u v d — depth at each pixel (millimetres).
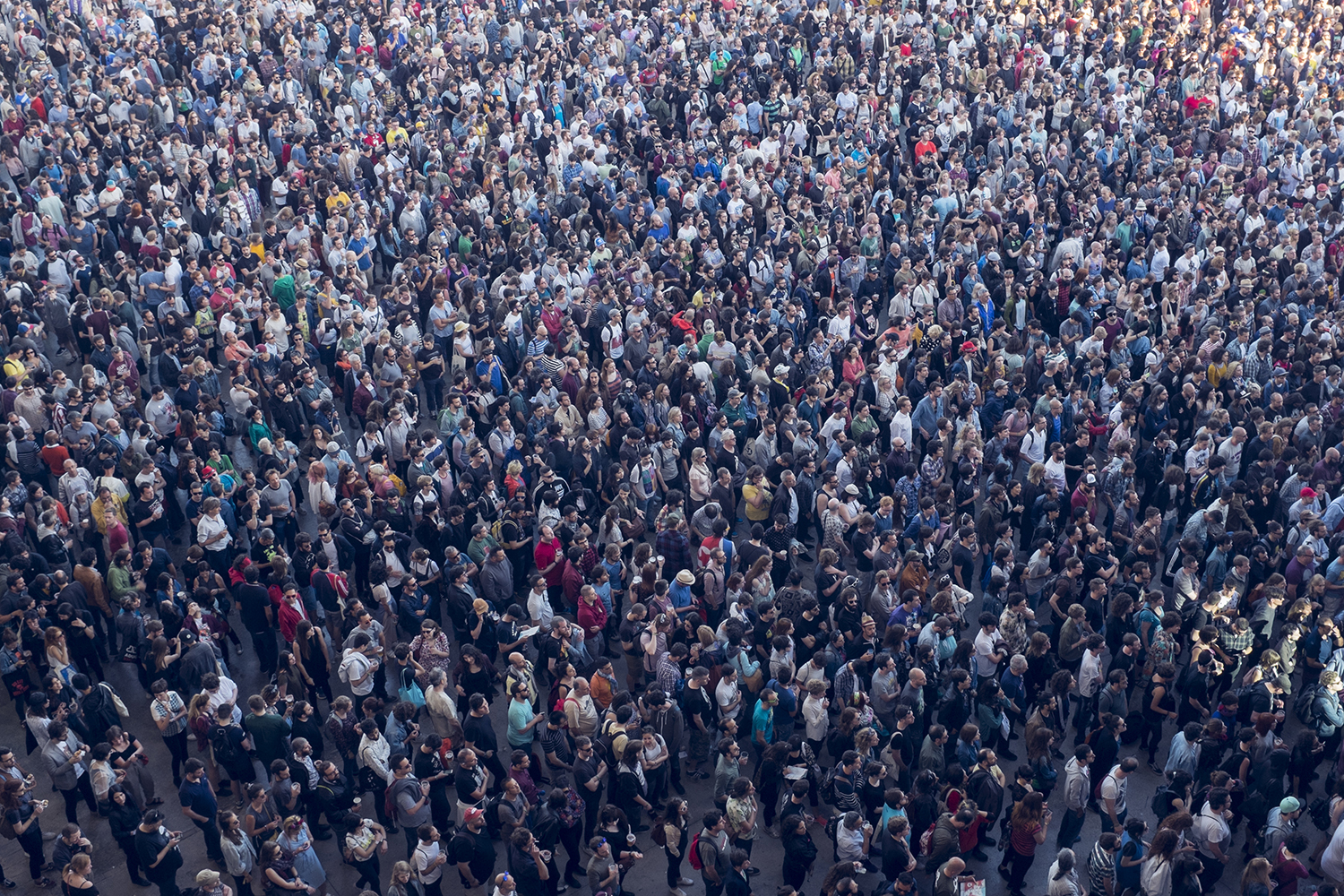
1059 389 21266
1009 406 20562
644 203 26594
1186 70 32625
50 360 23453
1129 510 18156
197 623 15586
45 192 24406
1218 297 23781
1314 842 14984
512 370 22203
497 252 24734
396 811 14164
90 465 18969
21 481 18484
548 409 19797
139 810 14023
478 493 18078
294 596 15812
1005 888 14492
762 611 15586
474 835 13117
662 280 23438
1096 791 15203
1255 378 21484
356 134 28484
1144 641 15664
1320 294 23266
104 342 21141
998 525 17609
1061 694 14609
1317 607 16109
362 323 21906
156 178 25750
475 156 28672
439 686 14680
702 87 32594
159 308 22812
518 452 19344
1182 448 20094
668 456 19266
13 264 23156
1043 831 13680
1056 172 27641
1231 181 27516
